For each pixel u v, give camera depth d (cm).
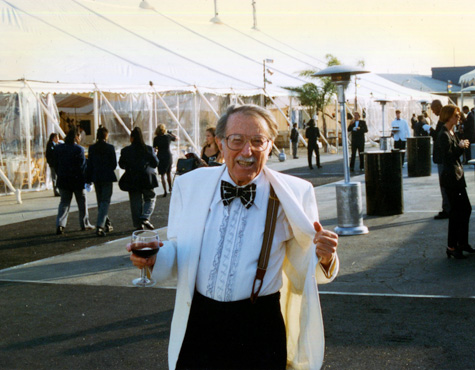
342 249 800
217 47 2730
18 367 446
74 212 1297
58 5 2350
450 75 6494
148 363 447
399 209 1049
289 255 282
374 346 460
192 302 274
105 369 439
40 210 1337
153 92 1944
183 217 278
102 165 991
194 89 2084
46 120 1744
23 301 622
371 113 3428
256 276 266
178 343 272
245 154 262
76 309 586
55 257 839
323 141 3294
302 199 276
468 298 564
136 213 1008
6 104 1659
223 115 273
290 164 2378
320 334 264
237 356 266
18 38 1969
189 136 2139
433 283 620
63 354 469
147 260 271
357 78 3391
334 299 581
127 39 2316
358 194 902
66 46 2023
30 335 515
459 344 456
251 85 2403
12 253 878
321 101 3098
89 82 1802
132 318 552
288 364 285
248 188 270
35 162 1728
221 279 266
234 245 268
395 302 563
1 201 1517
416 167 1639
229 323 266
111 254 843
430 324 501
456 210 711
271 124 271
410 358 435
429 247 784
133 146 995
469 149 1872
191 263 270
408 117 3788
